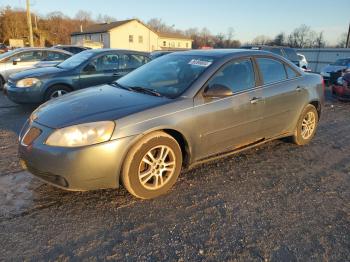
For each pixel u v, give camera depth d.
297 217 3.02
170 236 2.69
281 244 2.62
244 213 3.06
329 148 5.02
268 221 2.94
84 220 2.89
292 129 4.73
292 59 16.06
